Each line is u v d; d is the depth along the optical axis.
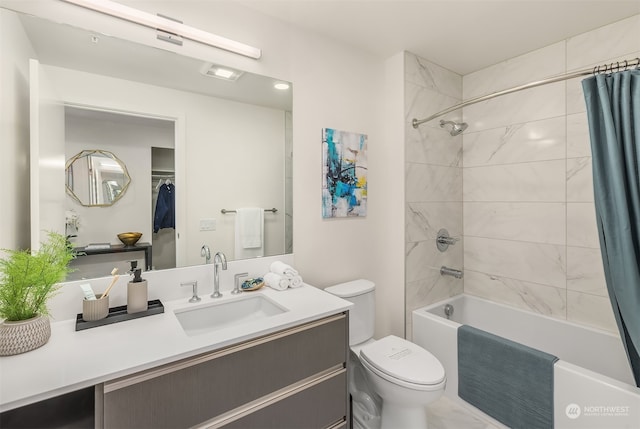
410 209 2.33
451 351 2.04
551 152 2.20
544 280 2.25
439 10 1.79
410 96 2.31
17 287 1.01
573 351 2.06
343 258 2.15
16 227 1.17
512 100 2.41
